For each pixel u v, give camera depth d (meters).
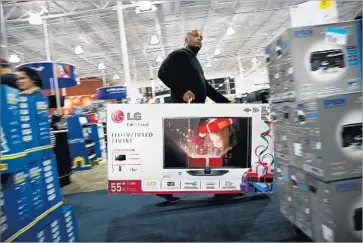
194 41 2.79
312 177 1.68
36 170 1.79
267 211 2.58
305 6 2.14
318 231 1.65
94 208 3.21
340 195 1.54
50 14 8.58
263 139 2.26
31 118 1.80
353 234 1.54
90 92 20.61
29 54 12.79
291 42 1.76
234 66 23.47
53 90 5.00
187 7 9.55
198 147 2.27
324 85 1.75
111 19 10.14
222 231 2.22
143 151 2.27
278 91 2.03
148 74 22.70
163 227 2.41
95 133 7.03
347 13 9.34
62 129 4.78
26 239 1.60
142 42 13.88
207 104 2.25
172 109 2.26
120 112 2.26
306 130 1.68
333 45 1.75
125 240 2.22
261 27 13.14
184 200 3.12
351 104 1.54
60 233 1.99
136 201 3.31
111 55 15.47
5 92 1.51
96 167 6.53
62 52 13.48
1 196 1.46
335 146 1.54
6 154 1.48
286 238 2.01
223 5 9.66
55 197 2.00
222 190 2.29
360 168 1.54
